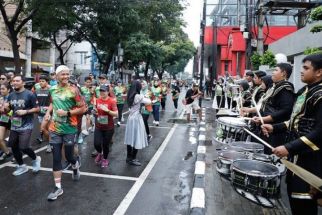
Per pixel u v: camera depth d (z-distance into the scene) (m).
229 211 5.10
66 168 7.45
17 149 6.87
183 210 5.48
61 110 5.78
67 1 18.66
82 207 5.51
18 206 5.48
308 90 3.43
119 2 20.64
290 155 3.43
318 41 10.48
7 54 27.39
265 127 4.30
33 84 10.05
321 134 3.20
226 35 28.59
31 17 18.48
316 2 13.63
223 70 29.67
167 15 29.16
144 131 8.02
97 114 7.71
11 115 6.98
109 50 25.36
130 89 7.91
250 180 3.89
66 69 5.86
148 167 7.95
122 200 5.85
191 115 17.14
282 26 24.00
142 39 31.45
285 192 5.63
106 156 7.87
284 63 5.10
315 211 3.46
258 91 6.66
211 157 8.33
